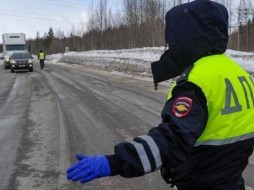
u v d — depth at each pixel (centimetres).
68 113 1133
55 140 802
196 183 196
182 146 179
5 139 823
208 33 200
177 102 186
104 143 769
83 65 4303
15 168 625
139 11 4831
